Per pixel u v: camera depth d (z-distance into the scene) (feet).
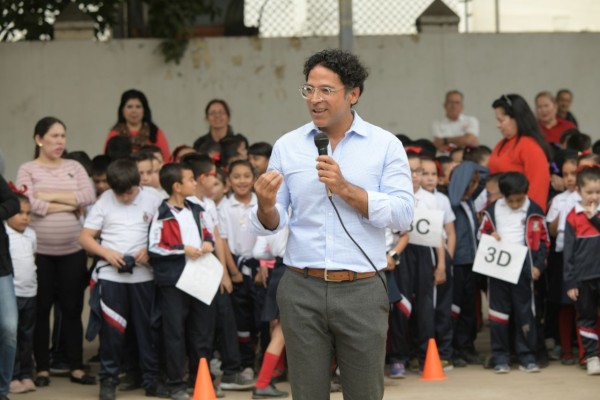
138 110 42.63
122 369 34.71
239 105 57.52
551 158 41.60
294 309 21.40
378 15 59.93
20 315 33.88
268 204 20.72
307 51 57.62
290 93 57.72
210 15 58.08
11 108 56.44
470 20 63.93
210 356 33.60
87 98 56.65
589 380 34.88
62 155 39.96
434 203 37.11
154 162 36.29
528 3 77.56
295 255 21.53
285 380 35.58
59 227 35.45
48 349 35.60
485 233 36.73
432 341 35.60
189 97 57.11
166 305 32.76
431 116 58.49
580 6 78.33
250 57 57.36
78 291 35.86
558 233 37.78
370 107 58.29
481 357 38.32
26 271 33.83
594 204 35.58
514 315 36.60
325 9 59.52
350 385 21.59
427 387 34.17
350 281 21.20
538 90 58.95
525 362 36.42
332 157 21.43
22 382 34.17
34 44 56.44
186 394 32.91
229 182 37.50
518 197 36.29
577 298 35.81
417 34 58.23
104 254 32.99
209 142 41.09
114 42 56.70
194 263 32.73
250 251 36.09
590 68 59.06
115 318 32.99
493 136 58.95
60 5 58.70
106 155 39.14
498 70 58.65
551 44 58.80
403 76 58.23
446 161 41.57
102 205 33.78
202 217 33.45
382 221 20.89
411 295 35.96
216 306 34.06
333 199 21.16
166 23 56.49
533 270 36.09
